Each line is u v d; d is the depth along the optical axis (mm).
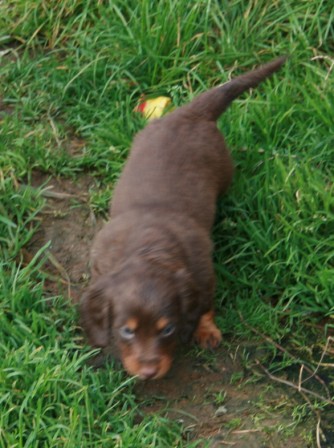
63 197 1283
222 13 1396
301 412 1114
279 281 1208
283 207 1221
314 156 1272
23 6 1417
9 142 1306
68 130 1344
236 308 1199
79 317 1150
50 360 1096
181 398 1126
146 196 1168
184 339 1103
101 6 1406
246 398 1126
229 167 1240
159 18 1373
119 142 1311
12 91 1356
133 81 1366
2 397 1063
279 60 1282
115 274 1080
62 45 1415
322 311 1188
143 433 1067
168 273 1071
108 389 1106
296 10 1385
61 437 1044
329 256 1190
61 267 1224
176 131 1224
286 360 1159
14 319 1143
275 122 1299
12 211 1250
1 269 1171
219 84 1363
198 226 1155
